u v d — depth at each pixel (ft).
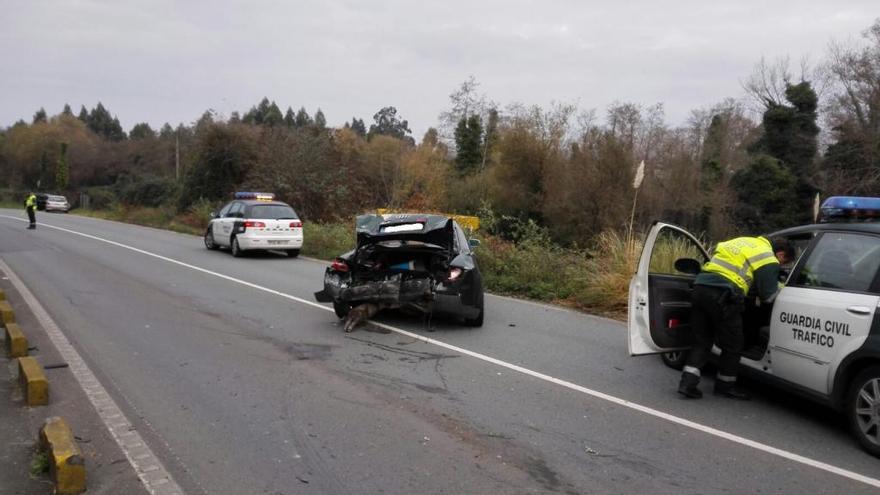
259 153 102.78
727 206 117.91
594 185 100.53
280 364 22.08
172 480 13.34
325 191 95.61
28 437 15.05
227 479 13.47
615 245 38.09
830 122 107.34
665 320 19.98
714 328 19.24
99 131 363.56
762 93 122.11
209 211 95.30
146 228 96.48
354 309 27.81
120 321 28.07
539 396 19.34
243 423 16.56
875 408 15.25
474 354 24.11
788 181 114.32
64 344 23.63
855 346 15.64
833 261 17.13
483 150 139.03
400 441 15.65
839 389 16.14
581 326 29.91
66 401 17.58
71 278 40.04
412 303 27.40
